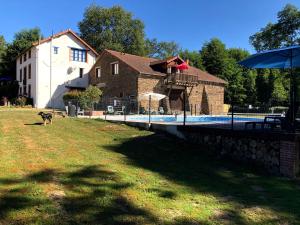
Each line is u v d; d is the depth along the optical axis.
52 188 6.14
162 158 9.88
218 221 5.43
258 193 7.20
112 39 57.66
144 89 33.97
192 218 5.43
